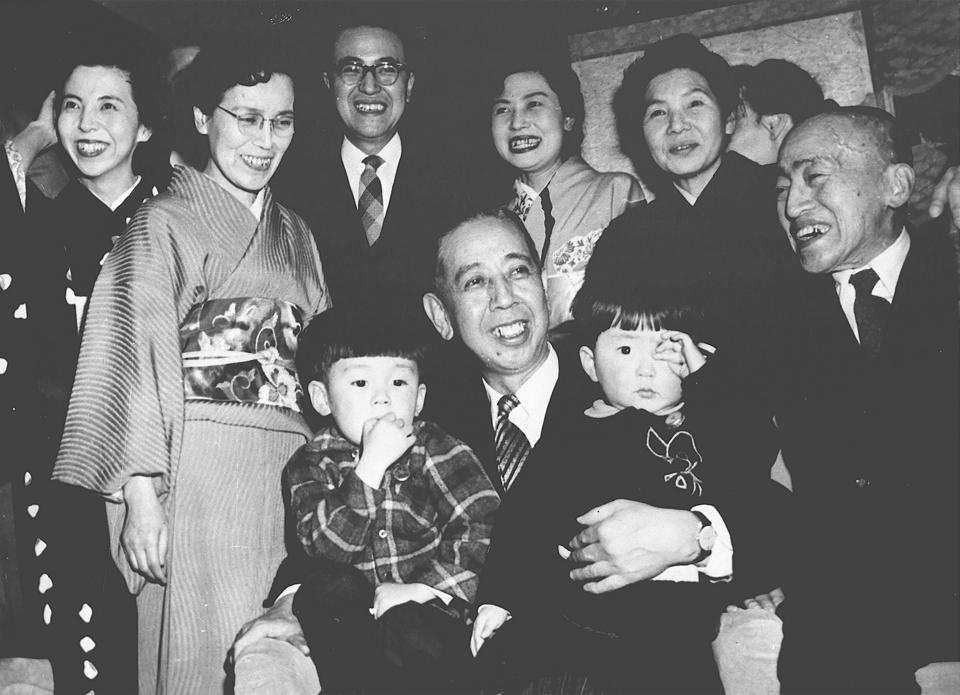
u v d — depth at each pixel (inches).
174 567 147.5
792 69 157.1
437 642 144.1
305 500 148.4
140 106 161.6
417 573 146.4
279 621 145.6
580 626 143.1
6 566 152.7
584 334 153.3
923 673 140.0
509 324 153.3
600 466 147.8
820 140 154.6
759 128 157.0
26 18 165.6
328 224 159.3
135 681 148.3
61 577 151.4
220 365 150.7
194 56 162.4
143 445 148.9
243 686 143.1
